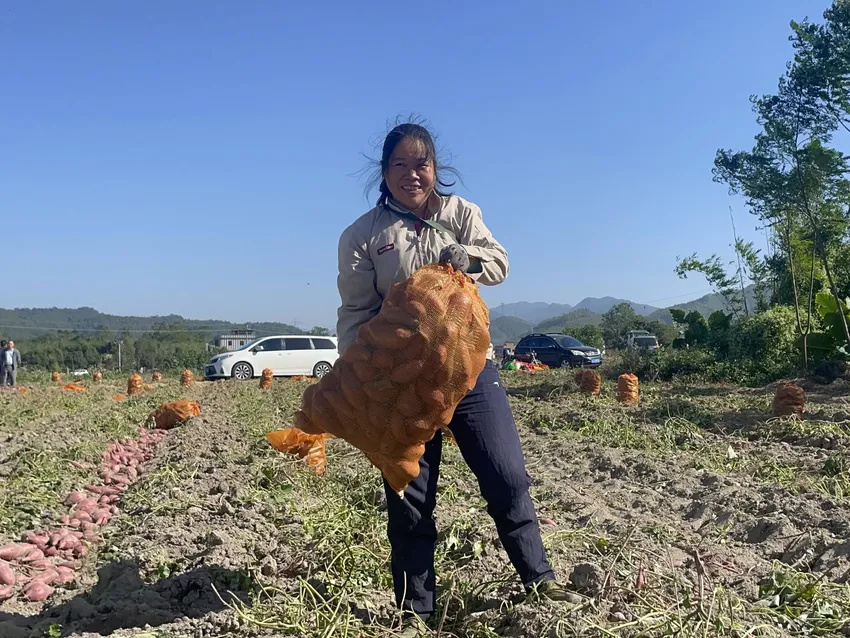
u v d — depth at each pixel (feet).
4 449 29.48
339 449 29.32
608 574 11.24
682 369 72.28
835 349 61.98
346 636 10.49
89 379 114.62
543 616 10.28
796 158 58.65
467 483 22.39
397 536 11.13
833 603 11.54
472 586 12.46
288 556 14.88
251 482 22.93
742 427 35.27
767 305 91.91
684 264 91.50
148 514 19.17
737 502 19.21
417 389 9.53
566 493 21.24
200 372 137.49
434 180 11.14
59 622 12.26
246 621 11.14
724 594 11.10
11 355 85.25
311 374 92.17
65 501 21.06
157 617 12.02
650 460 26.61
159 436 36.09
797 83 57.67
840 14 56.54
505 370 92.53
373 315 11.22
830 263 74.18
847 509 18.47
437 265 10.11
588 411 41.91
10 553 15.38
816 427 32.09
